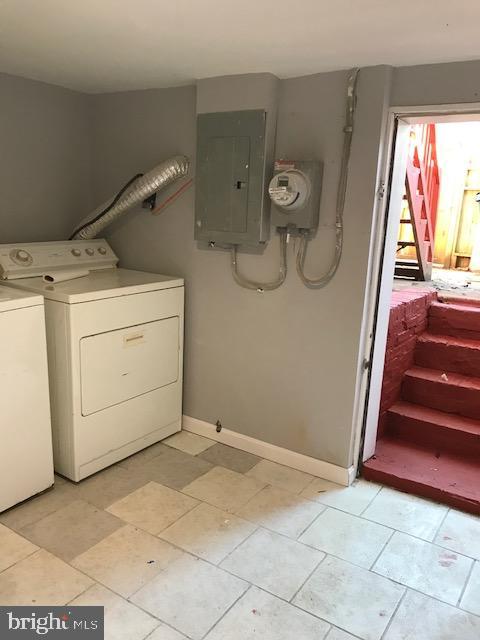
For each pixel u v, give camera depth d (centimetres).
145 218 300
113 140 305
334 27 175
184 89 269
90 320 237
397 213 246
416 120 227
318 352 253
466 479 254
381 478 258
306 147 238
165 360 284
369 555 206
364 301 237
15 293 224
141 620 170
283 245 249
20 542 205
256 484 254
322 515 231
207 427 300
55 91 292
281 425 272
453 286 405
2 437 215
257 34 185
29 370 221
